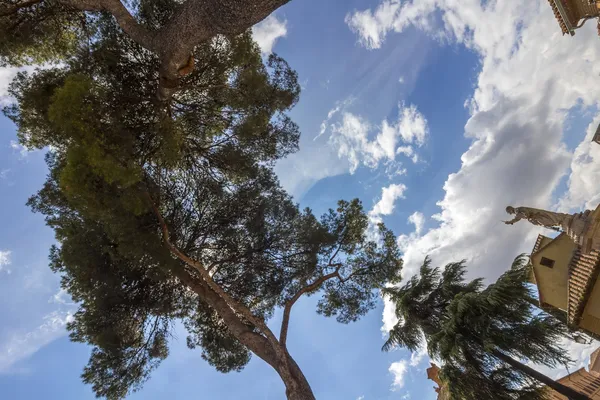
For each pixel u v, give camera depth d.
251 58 11.41
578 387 20.11
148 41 8.21
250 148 12.18
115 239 9.16
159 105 10.01
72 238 9.70
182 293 12.62
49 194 10.42
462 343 9.26
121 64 9.84
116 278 10.43
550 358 8.63
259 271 12.17
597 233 7.88
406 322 11.70
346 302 12.70
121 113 9.09
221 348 13.03
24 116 8.81
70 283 10.73
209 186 11.72
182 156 10.69
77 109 6.70
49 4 9.82
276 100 11.47
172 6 10.37
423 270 12.08
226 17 6.38
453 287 11.20
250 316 9.52
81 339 10.86
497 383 9.05
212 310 12.91
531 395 8.84
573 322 11.05
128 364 11.02
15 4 9.48
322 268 12.29
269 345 10.03
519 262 9.49
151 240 9.04
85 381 10.26
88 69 9.36
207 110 11.48
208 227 11.55
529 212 8.95
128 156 7.50
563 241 12.97
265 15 6.29
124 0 10.05
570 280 11.69
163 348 12.02
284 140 12.47
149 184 9.12
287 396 8.88
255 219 11.89
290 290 12.52
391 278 11.96
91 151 6.64
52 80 8.59
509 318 9.10
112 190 7.52
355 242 12.15
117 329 10.61
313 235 11.79
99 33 10.20
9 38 9.50
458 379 9.18
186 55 7.92
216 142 12.02
